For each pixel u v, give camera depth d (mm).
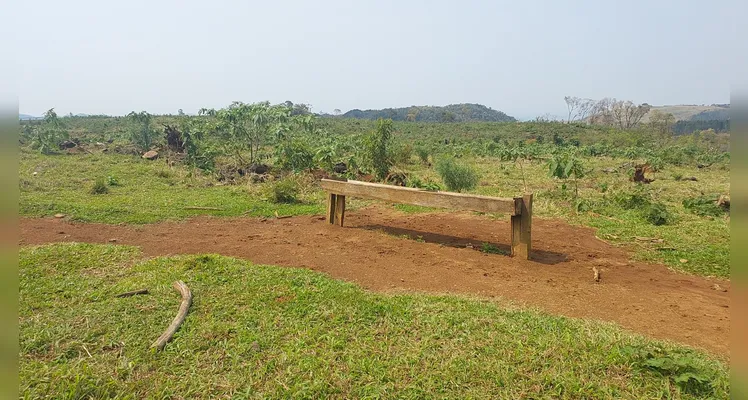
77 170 13398
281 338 3352
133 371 2891
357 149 16062
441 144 34719
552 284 4629
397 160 16047
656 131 49844
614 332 3482
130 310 3736
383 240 6285
